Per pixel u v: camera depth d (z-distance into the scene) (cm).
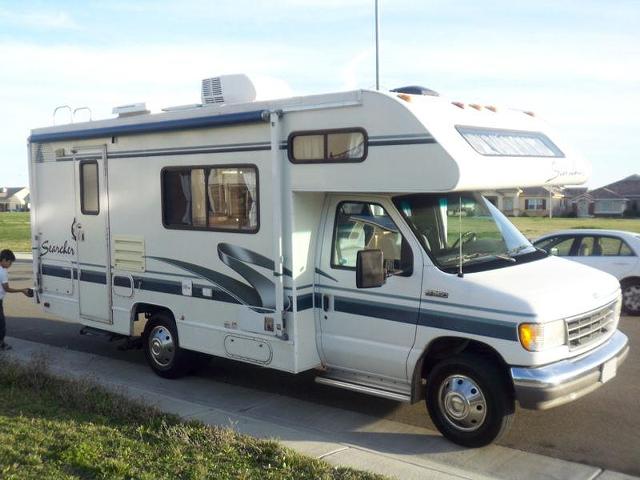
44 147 905
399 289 604
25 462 504
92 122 828
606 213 7012
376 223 625
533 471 534
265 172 663
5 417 604
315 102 621
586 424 638
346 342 643
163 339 798
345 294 642
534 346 531
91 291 862
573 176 676
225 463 508
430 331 586
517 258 634
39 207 923
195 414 651
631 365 826
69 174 872
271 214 661
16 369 732
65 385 686
